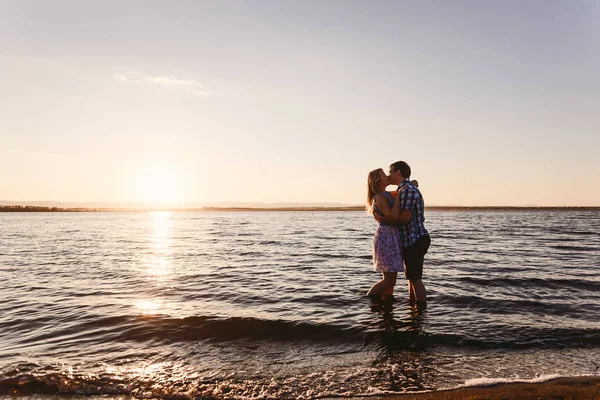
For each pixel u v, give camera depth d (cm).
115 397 262
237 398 260
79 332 408
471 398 251
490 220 5000
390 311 482
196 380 288
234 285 666
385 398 256
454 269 811
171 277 749
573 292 588
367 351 348
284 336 392
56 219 5862
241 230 2806
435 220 5012
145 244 1564
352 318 451
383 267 547
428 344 363
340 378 289
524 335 385
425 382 280
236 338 387
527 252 1144
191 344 370
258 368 311
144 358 333
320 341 377
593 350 344
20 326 432
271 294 591
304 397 261
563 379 280
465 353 339
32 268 882
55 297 577
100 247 1428
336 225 3744
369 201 575
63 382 283
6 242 1658
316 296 574
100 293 605
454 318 449
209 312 480
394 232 547
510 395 254
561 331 397
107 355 340
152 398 261
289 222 4744
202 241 1722
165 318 452
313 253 1180
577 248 1266
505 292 587
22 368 308
